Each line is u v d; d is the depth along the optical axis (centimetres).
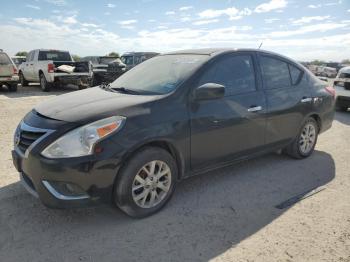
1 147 590
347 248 309
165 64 448
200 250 304
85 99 380
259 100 455
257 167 515
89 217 357
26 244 309
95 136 315
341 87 1033
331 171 502
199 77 395
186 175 393
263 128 466
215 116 399
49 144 314
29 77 1739
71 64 1557
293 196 416
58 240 316
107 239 319
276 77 496
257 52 477
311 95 539
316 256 297
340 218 362
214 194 418
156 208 365
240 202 398
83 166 310
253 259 292
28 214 359
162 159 358
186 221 353
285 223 351
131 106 346
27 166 329
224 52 436
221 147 416
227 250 305
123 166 334
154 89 396
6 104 1118
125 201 338
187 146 379
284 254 299
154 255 297
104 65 1759
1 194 403
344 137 710
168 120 358
